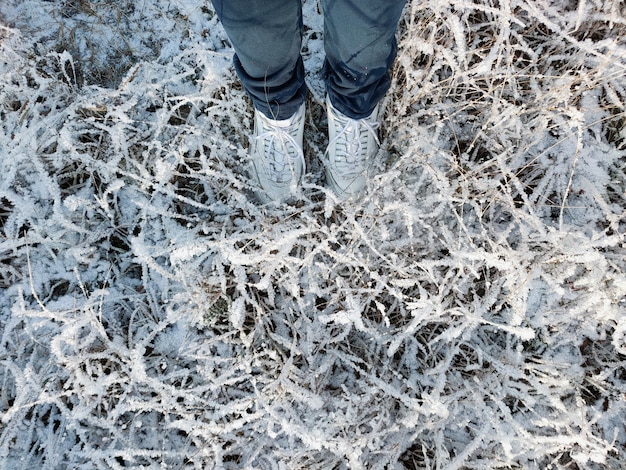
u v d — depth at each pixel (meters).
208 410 1.27
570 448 1.21
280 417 1.19
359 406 1.23
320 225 1.35
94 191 1.37
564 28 1.34
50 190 1.25
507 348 1.27
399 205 1.18
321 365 1.27
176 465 1.23
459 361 1.32
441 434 1.22
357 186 1.32
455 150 1.39
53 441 1.21
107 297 1.31
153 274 1.34
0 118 1.36
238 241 1.33
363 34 0.82
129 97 1.39
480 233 1.32
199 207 1.39
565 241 1.23
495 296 1.21
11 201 1.26
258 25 0.79
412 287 1.33
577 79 1.19
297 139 1.24
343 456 1.25
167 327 1.32
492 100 1.35
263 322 1.29
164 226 1.33
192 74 1.44
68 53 1.34
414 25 1.27
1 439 1.16
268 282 1.17
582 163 1.31
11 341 1.24
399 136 1.34
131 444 1.18
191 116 1.39
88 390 1.14
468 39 1.35
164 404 1.17
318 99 1.34
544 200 1.31
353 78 0.98
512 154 1.29
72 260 1.32
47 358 1.26
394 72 1.30
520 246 1.25
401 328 1.28
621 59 1.29
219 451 1.21
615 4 1.27
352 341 1.35
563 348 1.29
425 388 1.29
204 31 1.45
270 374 1.27
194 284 1.25
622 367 1.28
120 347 1.20
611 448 1.09
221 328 1.31
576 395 1.23
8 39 1.37
